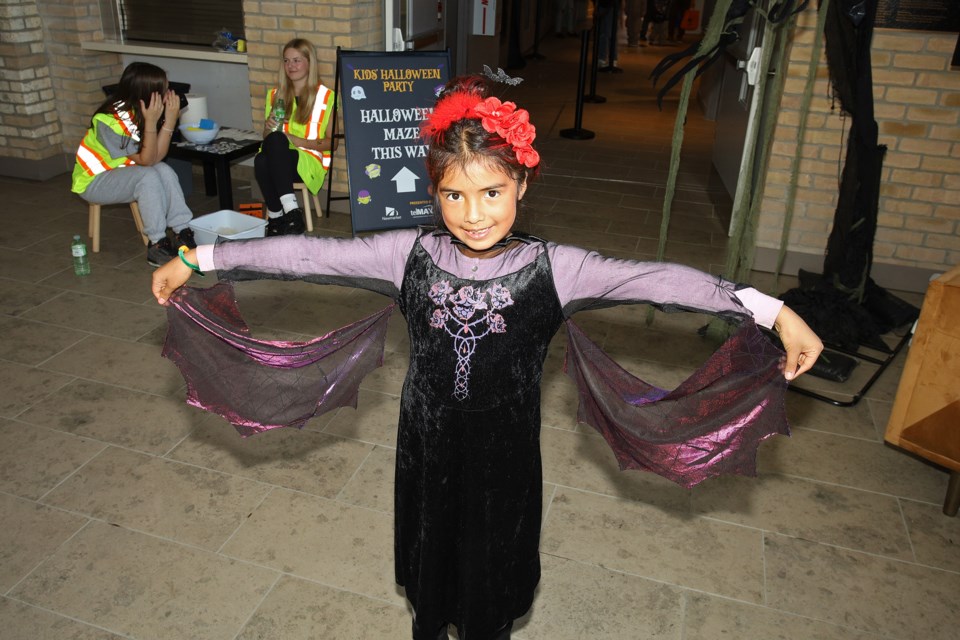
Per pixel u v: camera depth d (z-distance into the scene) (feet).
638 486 10.61
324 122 18.34
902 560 9.48
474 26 28.73
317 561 9.15
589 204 21.65
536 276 5.53
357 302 15.51
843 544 9.71
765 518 10.11
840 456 11.43
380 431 11.58
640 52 49.83
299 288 15.90
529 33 46.24
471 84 5.15
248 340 6.80
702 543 9.65
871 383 13.12
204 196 21.34
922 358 9.82
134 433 11.28
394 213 18.48
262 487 10.31
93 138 16.51
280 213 18.34
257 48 19.26
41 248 17.37
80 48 21.35
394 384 12.81
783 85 15.81
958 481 10.06
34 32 21.06
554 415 12.14
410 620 8.42
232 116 22.39
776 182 16.81
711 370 5.92
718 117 24.70
